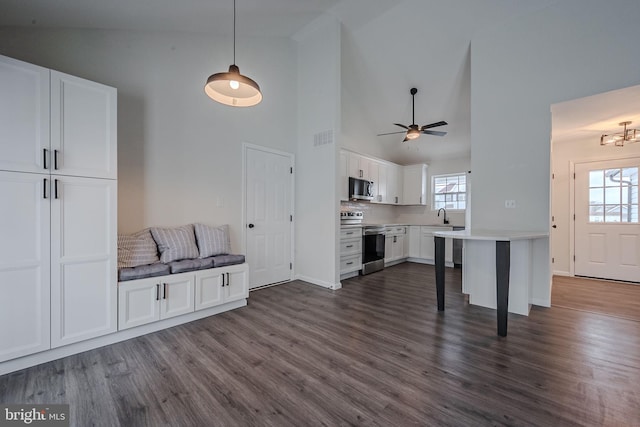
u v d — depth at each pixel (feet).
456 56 12.59
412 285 13.05
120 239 8.01
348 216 15.88
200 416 4.61
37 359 6.14
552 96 9.51
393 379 5.63
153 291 7.77
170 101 9.76
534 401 4.95
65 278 6.42
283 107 13.34
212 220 10.84
